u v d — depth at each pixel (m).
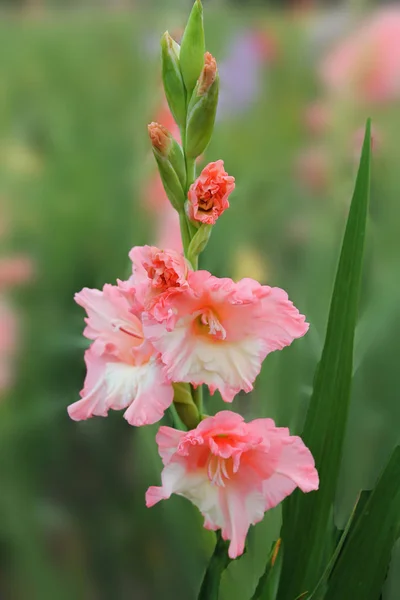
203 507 0.84
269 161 0.96
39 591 0.92
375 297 0.92
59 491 0.96
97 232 1.00
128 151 1.02
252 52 0.99
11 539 0.93
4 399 0.96
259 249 0.94
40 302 0.99
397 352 0.91
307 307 0.92
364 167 0.86
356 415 0.92
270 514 0.94
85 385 0.88
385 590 0.91
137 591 0.94
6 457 0.95
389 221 0.91
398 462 0.87
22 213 1.00
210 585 0.86
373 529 0.87
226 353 0.83
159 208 0.96
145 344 0.85
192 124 0.84
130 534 0.95
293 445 0.85
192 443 0.83
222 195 0.83
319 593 0.88
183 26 1.02
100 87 1.05
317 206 0.93
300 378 0.93
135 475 0.96
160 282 0.82
